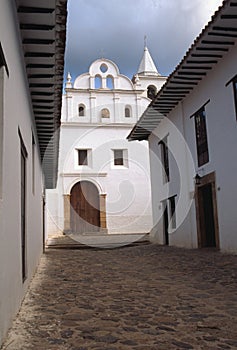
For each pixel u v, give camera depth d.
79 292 5.89
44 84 7.32
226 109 9.99
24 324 4.10
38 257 9.54
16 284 4.42
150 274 7.66
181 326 3.97
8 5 4.00
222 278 6.75
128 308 4.80
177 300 5.19
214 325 3.98
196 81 11.56
